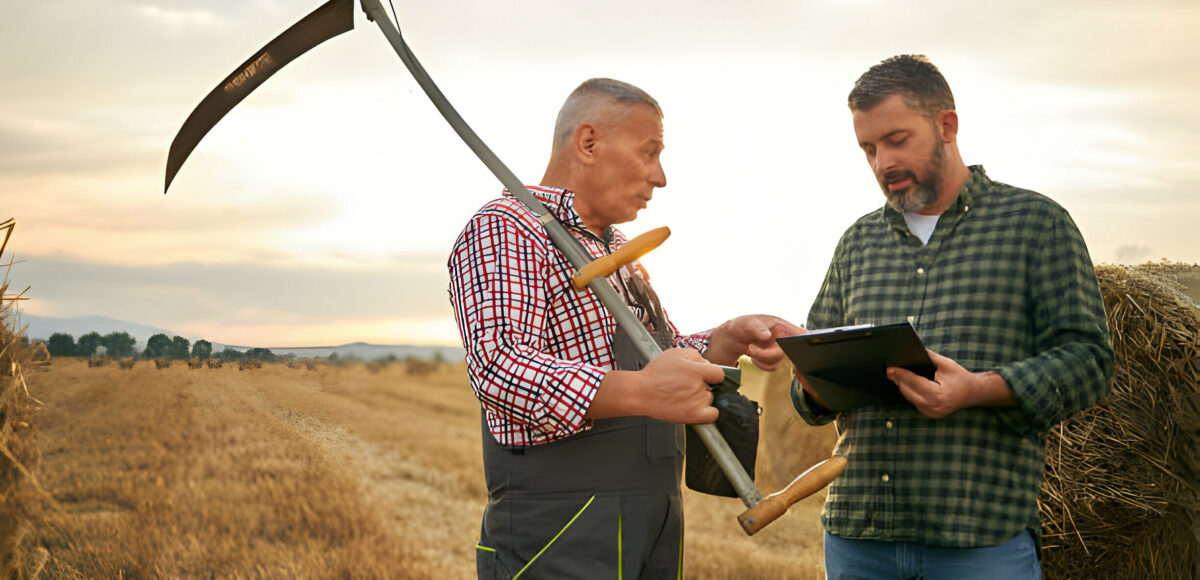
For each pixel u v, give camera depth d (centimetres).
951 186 175
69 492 662
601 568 136
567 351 141
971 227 173
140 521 655
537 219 143
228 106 157
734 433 140
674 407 122
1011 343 167
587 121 150
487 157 147
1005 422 163
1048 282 165
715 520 649
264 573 662
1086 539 230
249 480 812
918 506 169
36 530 265
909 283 178
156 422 850
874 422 176
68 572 344
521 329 134
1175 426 222
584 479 138
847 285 190
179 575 616
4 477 255
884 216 185
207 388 966
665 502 144
